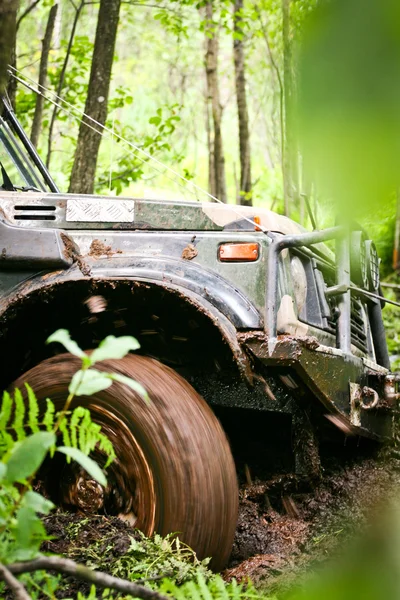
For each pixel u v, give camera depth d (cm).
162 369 268
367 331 467
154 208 317
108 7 700
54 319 317
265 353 276
